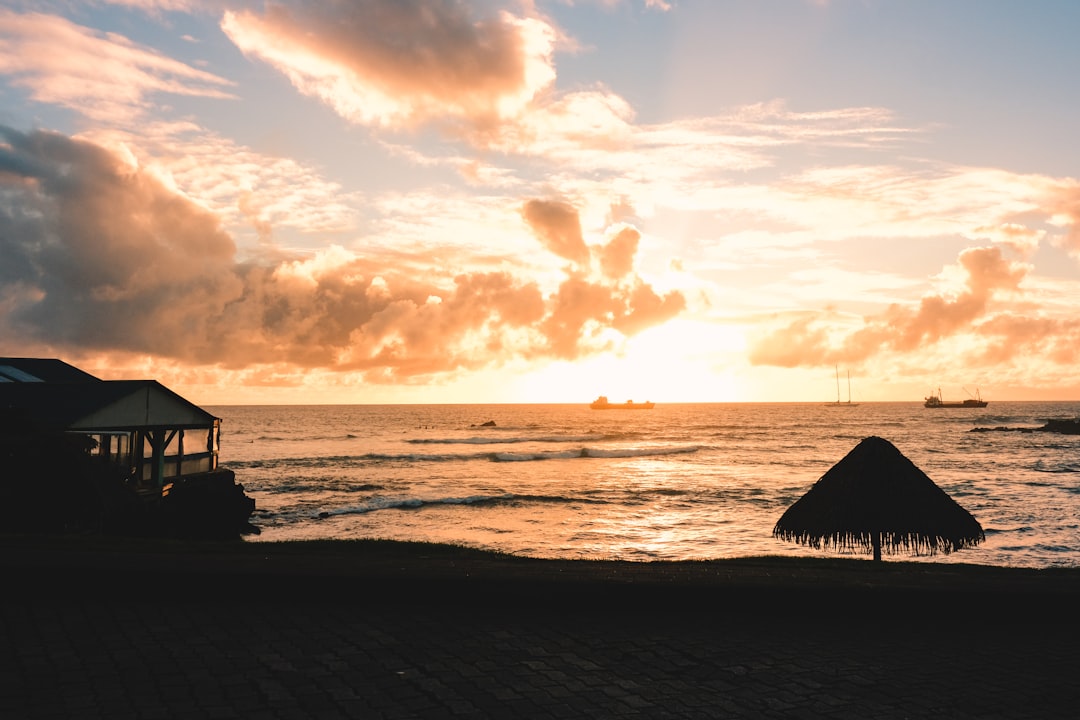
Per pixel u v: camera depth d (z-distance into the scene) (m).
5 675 5.72
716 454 93.56
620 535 36.22
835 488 12.75
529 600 8.24
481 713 5.21
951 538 11.96
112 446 27.69
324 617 7.64
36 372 34.69
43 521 16.58
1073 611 8.30
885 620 8.20
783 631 7.64
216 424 36.97
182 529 30.81
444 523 40.41
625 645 6.97
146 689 5.49
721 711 5.42
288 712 5.12
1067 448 100.62
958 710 5.60
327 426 171.00
